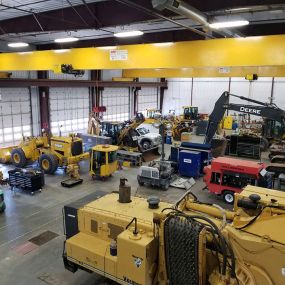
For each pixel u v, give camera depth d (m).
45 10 10.50
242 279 4.04
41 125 19.36
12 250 7.45
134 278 4.70
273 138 20.17
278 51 6.95
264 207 4.52
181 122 24.94
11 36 13.55
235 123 26.27
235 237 4.40
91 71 22.81
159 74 20.70
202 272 4.11
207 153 13.70
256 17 9.71
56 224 8.87
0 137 17.30
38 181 11.52
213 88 30.59
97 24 9.41
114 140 17.75
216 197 11.34
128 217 5.39
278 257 4.14
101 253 5.21
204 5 7.52
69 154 13.61
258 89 28.44
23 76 18.42
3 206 9.71
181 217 4.30
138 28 11.98
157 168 12.04
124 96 26.66
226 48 7.54
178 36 12.43
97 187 12.25
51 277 6.40
